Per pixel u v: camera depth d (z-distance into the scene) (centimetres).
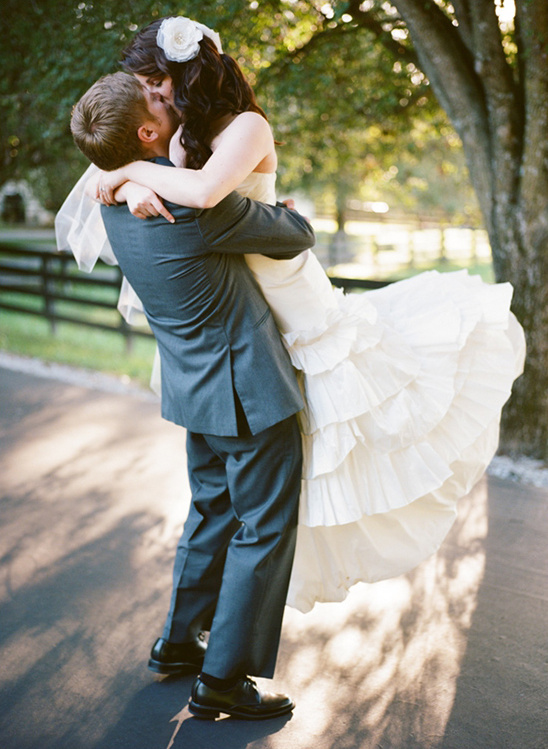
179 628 229
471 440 222
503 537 325
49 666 239
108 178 186
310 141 669
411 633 254
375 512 210
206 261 184
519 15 361
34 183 960
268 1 505
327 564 222
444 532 225
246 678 214
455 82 406
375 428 208
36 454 441
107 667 238
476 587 283
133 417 515
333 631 258
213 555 222
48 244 1656
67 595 283
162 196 178
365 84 585
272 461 199
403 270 1644
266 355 194
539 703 216
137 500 373
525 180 394
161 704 220
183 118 181
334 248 1628
